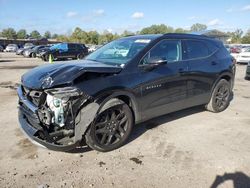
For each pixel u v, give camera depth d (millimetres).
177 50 5246
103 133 4164
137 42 4984
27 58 31172
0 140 4723
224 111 6527
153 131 5156
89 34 87750
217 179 3559
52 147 3771
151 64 4523
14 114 6223
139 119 4625
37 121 3850
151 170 3773
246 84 10758
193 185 3424
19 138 4816
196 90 5602
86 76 3949
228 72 6301
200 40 5836
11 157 4125
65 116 3764
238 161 4027
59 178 3574
